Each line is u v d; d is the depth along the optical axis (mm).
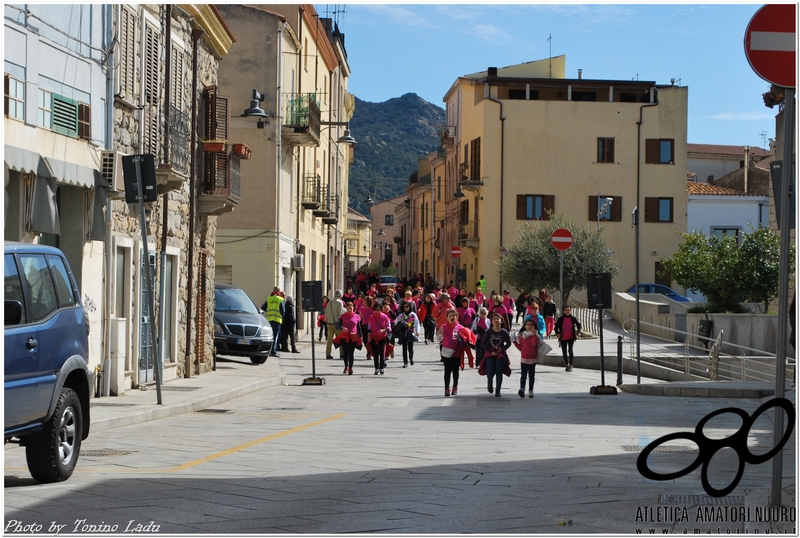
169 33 19859
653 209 58062
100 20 16359
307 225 43594
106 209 16625
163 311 20734
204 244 23891
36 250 9062
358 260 121625
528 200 58000
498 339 19656
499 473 9484
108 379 16828
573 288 45156
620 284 57875
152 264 19438
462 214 62562
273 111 34969
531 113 58031
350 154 65500
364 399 19062
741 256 31828
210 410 16531
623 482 8797
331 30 55844
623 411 16656
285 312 32031
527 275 45125
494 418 15594
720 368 25578
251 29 34906
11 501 7895
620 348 21906
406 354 27516
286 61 36562
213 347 24672
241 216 35031
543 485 8672
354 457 10789
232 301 27641
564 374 25984
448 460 10547
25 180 13609
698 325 30641
